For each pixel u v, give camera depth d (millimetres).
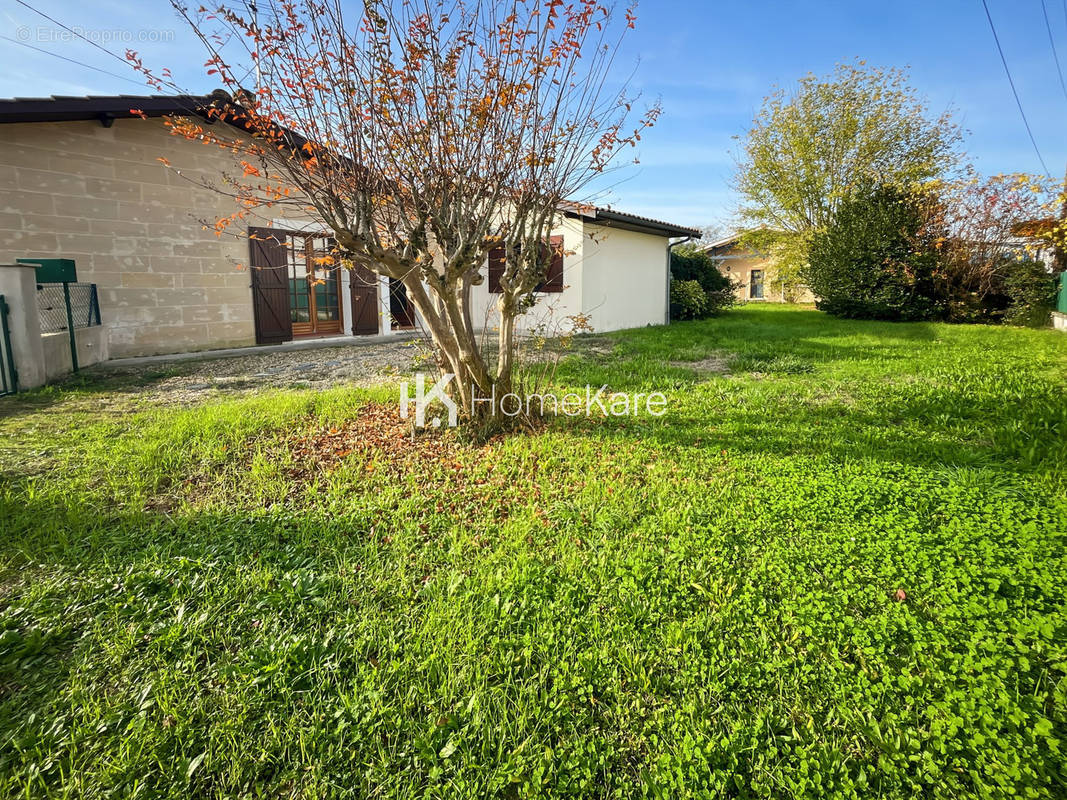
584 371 7500
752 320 15875
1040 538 2750
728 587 2434
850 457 4027
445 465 4059
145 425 4941
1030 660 1966
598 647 2096
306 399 5738
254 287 10117
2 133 7590
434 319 4520
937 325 13617
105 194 8445
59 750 1696
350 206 4129
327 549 2861
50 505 3328
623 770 1636
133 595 2447
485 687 1912
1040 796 1481
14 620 2279
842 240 15812
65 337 7410
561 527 3084
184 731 1750
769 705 1821
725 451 4234
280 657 2047
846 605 2305
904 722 1740
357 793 1566
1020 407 5199
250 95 3889
